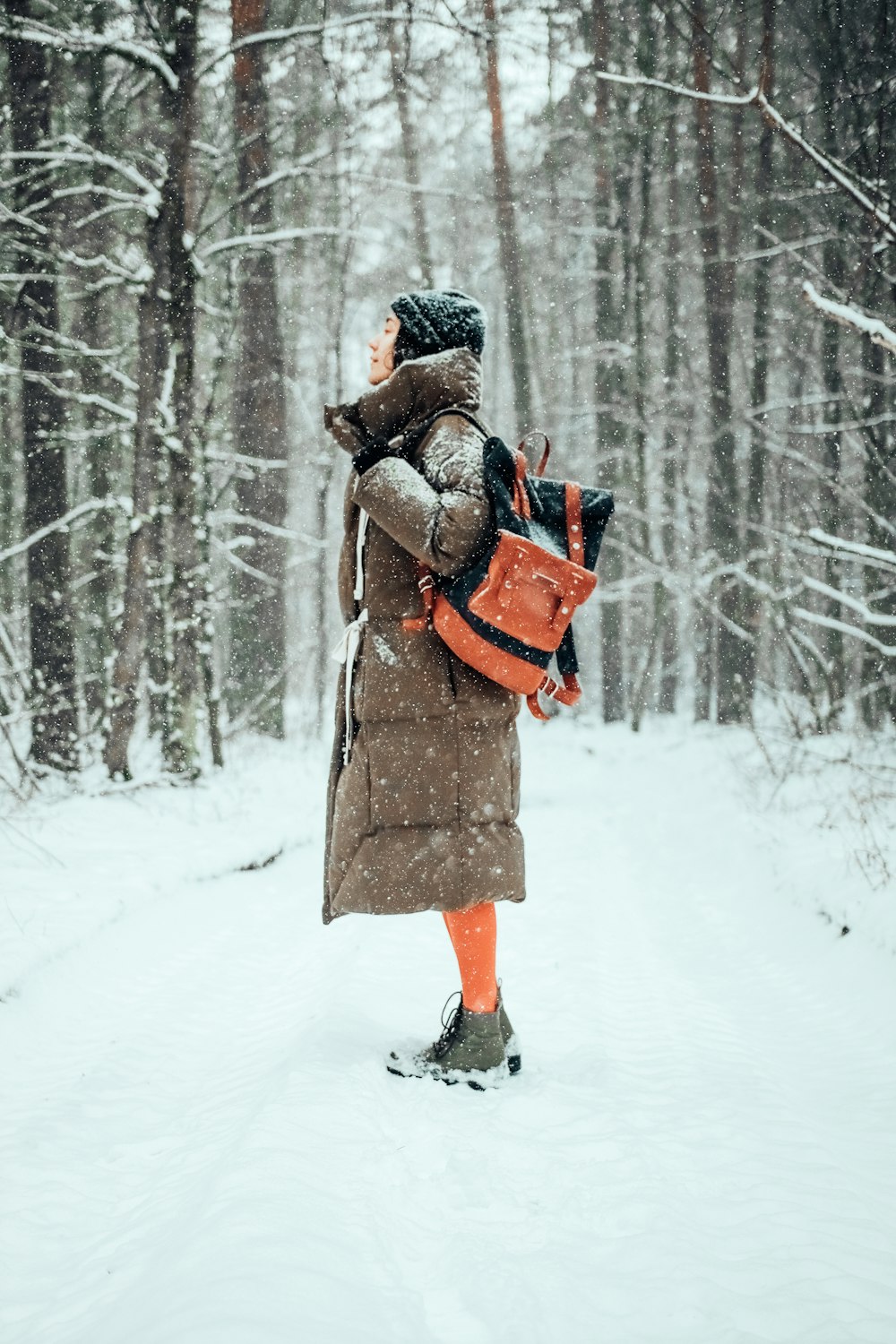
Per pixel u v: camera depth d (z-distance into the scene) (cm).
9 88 1048
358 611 292
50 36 884
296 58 1274
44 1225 230
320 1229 190
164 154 1011
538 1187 229
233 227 1148
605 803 1151
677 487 2044
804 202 1281
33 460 1034
